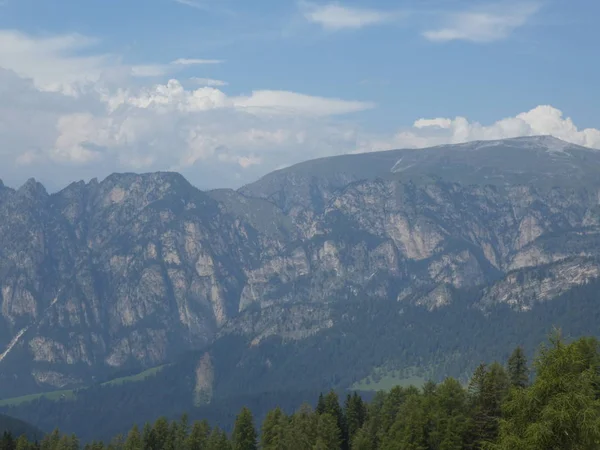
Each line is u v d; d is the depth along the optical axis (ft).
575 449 285.43
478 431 539.70
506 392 539.70
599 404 286.25
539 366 311.27
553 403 291.58
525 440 293.43
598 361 375.86
